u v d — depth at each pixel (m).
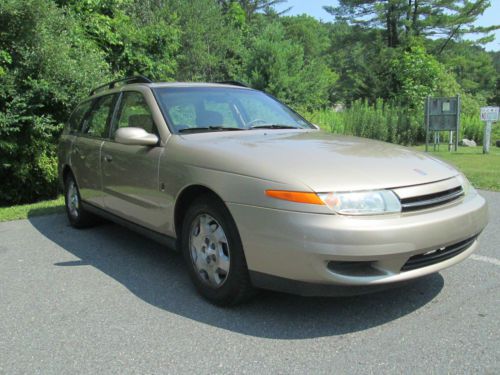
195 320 3.28
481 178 8.55
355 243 2.76
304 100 27.19
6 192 8.81
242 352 2.84
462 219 3.11
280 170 3.04
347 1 37.34
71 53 9.05
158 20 22.92
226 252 3.35
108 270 4.37
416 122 18.64
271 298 3.59
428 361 2.67
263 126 4.43
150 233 4.19
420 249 2.90
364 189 2.90
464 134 19.61
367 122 18.11
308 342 2.93
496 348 2.79
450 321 3.15
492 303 3.41
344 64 49.34
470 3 36.38
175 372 2.65
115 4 12.77
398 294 3.60
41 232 5.88
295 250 2.85
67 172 6.04
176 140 3.85
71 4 10.98
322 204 2.83
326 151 3.40
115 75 10.77
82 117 5.83
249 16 49.06
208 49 29.53
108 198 4.83
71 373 2.67
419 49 23.28
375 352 2.79
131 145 4.32
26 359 2.84
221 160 3.35
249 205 3.06
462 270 4.07
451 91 22.77
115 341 3.02
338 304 3.46
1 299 3.74
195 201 3.56
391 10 36.78
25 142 8.34
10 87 7.76
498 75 55.34
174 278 4.12
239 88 5.00
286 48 26.75
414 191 3.00
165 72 13.49
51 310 3.51
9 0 7.59
